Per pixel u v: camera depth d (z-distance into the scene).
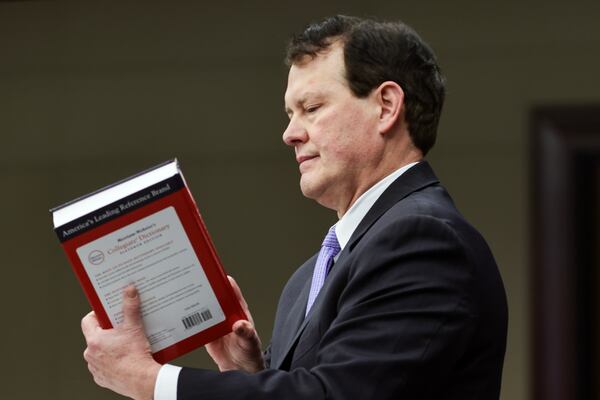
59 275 16.45
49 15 16.62
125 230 5.15
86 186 16.53
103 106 16.56
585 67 15.72
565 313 15.62
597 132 15.62
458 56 15.91
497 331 5.33
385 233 5.20
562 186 15.66
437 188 5.68
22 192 16.59
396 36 5.77
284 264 16.05
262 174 16.25
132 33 16.53
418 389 4.93
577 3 15.75
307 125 5.71
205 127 16.38
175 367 5.05
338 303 5.23
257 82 16.31
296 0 16.20
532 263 15.70
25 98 16.64
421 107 5.77
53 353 16.34
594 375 15.54
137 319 5.17
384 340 4.92
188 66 16.45
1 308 16.45
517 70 15.84
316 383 4.85
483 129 15.85
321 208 16.11
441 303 5.00
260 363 5.74
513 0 15.87
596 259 15.62
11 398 16.28
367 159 5.66
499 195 15.77
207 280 5.25
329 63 5.70
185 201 5.16
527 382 15.56
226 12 16.38
